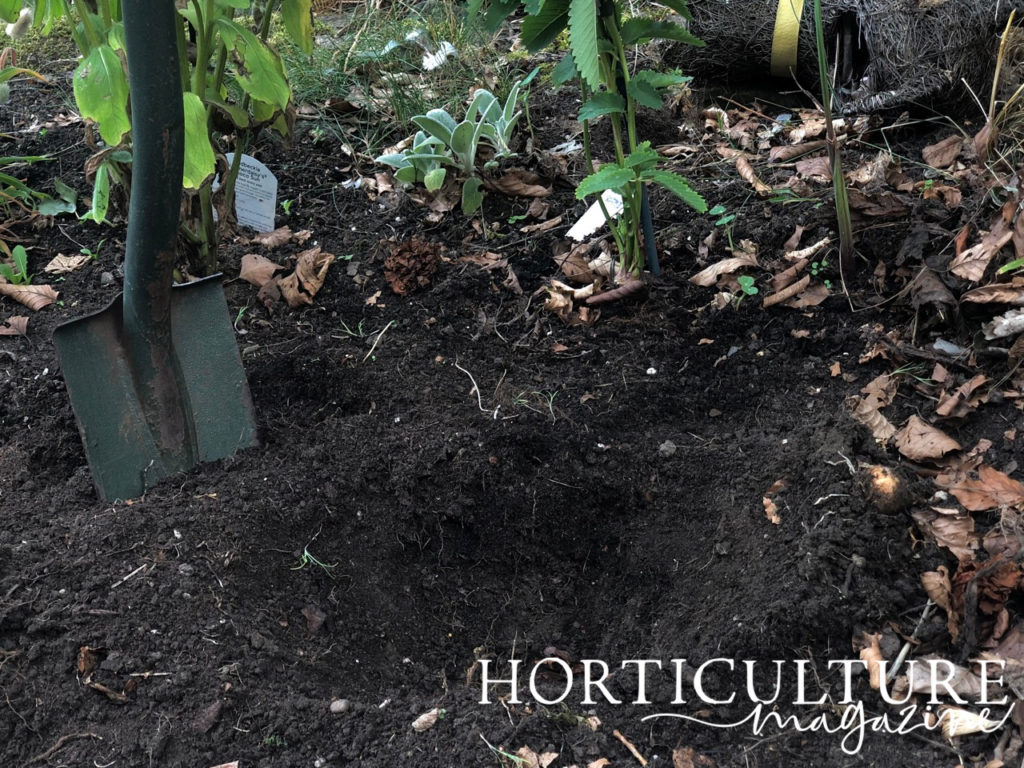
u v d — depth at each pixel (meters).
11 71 2.53
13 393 2.24
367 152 3.05
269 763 1.55
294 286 2.53
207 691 1.61
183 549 1.80
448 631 1.94
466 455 2.10
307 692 1.67
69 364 1.91
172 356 1.99
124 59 2.03
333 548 1.93
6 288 2.54
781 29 3.00
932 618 1.73
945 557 1.81
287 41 3.49
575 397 2.26
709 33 3.11
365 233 2.77
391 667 1.82
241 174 2.70
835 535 1.82
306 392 2.30
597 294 2.48
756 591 1.80
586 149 2.34
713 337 2.38
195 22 2.27
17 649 1.64
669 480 2.09
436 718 1.63
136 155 1.70
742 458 2.08
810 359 2.31
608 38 2.19
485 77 3.32
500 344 2.42
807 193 2.69
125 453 1.96
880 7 2.91
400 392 2.26
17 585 1.71
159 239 1.79
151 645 1.66
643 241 2.51
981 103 2.90
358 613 1.87
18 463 2.06
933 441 2.01
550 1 2.11
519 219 2.78
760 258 2.54
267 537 1.87
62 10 2.18
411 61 3.45
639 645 1.88
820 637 1.71
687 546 1.99
